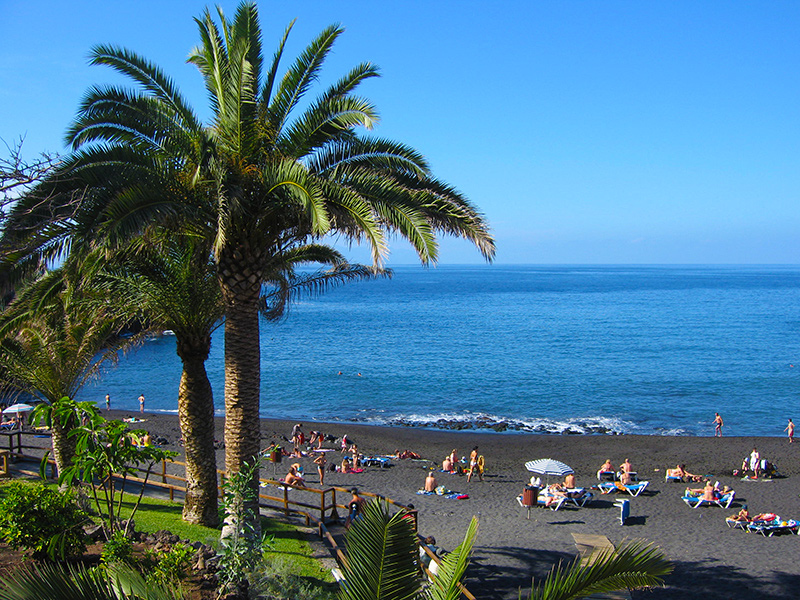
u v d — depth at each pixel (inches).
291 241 496.1
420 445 1314.0
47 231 336.2
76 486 408.2
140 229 342.3
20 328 581.3
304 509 753.0
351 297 7249.0
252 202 432.1
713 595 493.7
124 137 441.1
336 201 394.0
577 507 823.7
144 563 318.3
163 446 1203.9
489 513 793.6
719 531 708.7
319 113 434.9
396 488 937.5
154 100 442.6
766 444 1311.5
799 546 644.1
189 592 290.0
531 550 592.4
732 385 2119.8
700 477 983.0
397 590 199.9
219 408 1786.4
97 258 407.8
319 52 443.8
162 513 568.4
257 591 335.3
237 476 365.7
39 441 1116.5
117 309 542.3
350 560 203.8
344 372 2399.1
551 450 1264.8
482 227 432.8
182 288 506.3
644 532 703.1
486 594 464.1
